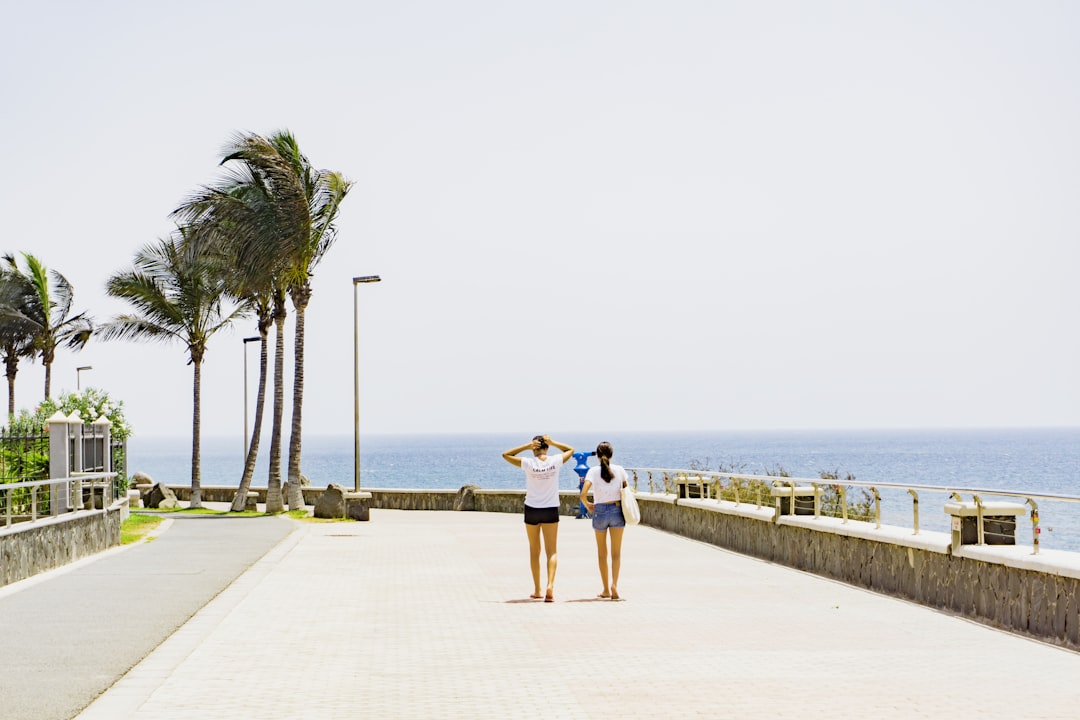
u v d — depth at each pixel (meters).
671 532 24.94
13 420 26.20
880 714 7.38
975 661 9.33
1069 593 9.97
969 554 11.62
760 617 11.90
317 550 20.55
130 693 8.05
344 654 9.72
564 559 18.73
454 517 33.19
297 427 33.59
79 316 44.50
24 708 7.50
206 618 11.66
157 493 41.31
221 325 39.22
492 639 10.50
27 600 12.92
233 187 31.77
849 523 15.34
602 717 7.32
